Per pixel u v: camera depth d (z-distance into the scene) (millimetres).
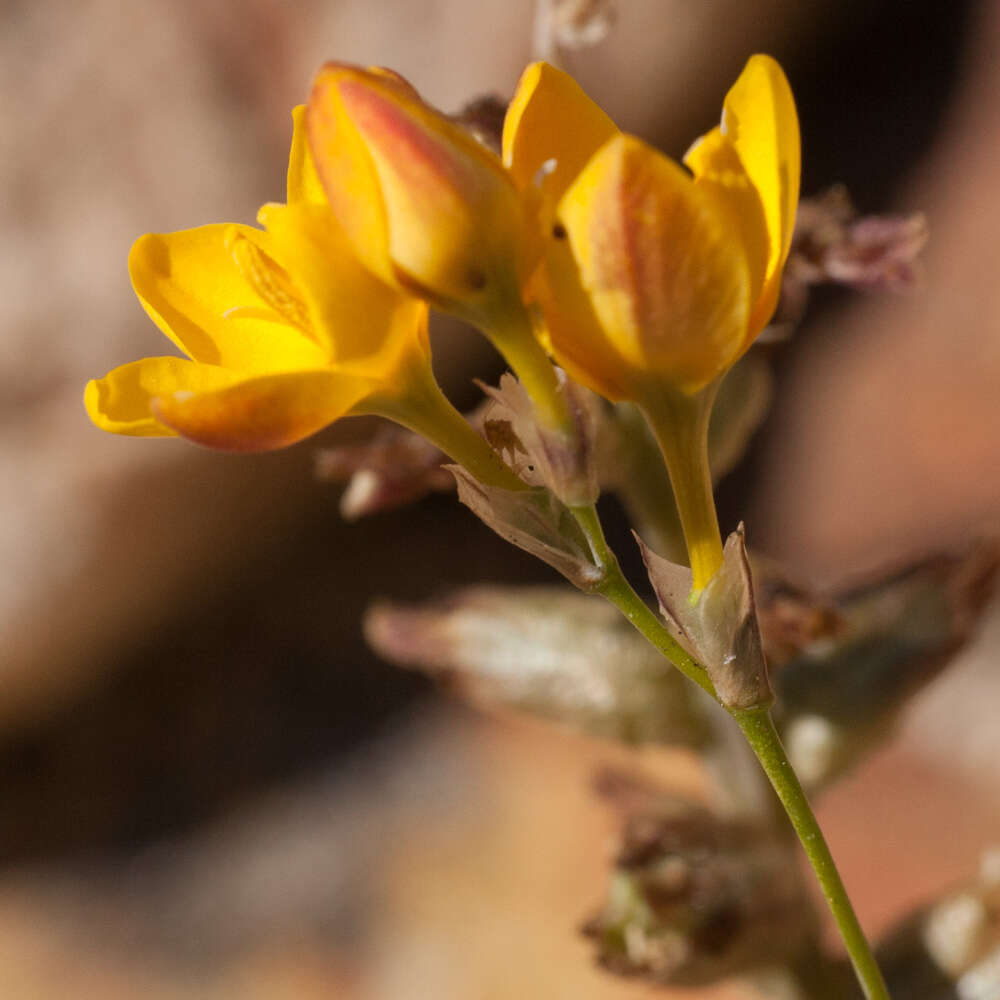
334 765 724
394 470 287
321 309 239
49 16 751
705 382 241
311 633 786
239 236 246
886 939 292
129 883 720
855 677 288
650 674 290
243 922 662
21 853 767
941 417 664
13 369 735
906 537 646
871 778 592
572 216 236
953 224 709
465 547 791
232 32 723
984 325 671
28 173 742
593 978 558
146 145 727
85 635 769
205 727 772
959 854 554
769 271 239
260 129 720
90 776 782
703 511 244
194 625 794
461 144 236
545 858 611
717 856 285
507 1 687
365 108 236
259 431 239
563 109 241
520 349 239
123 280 725
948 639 288
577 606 294
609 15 285
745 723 246
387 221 237
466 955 593
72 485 732
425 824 657
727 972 285
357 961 617
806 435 713
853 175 764
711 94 734
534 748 661
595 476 242
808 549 679
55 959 688
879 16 775
